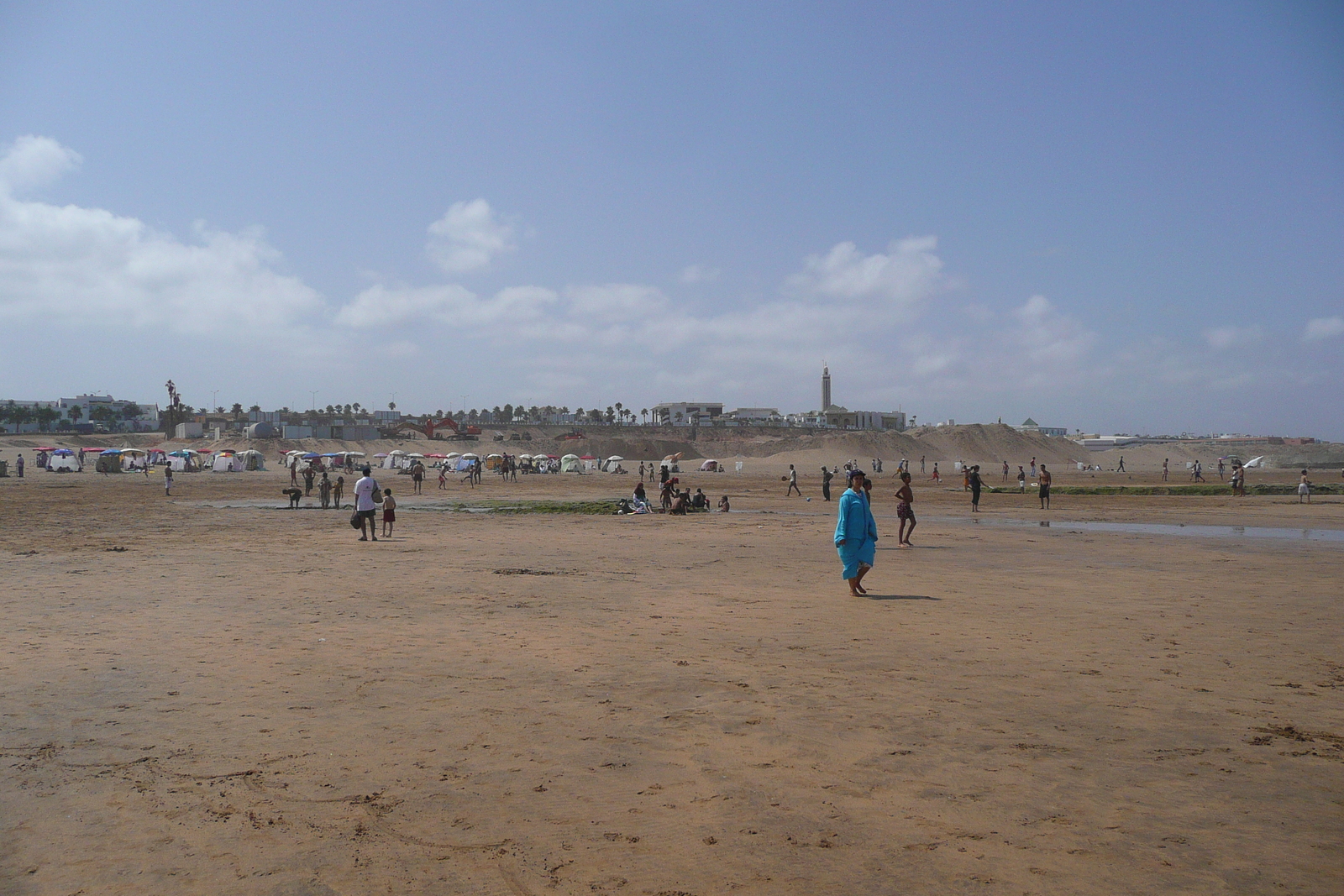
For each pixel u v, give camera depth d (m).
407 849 4.36
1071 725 6.45
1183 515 33.78
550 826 4.63
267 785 5.20
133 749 5.84
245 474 93.69
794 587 14.05
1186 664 8.50
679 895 3.89
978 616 11.30
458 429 196.62
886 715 6.70
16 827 4.58
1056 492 55.53
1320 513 34.75
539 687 7.58
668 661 8.64
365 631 10.11
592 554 19.02
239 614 11.23
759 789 5.16
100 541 21.41
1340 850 4.33
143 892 3.91
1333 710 6.85
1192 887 3.94
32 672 7.98
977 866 4.16
